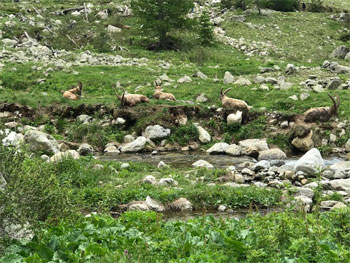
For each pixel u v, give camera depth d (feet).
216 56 130.72
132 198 42.22
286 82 95.04
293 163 61.52
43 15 166.61
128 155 70.85
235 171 55.21
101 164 55.83
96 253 22.58
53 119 82.28
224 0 203.41
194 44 143.74
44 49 126.52
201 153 72.64
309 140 72.84
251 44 153.89
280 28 175.83
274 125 77.71
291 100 83.20
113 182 47.34
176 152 73.72
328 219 27.71
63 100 85.46
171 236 25.75
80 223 27.02
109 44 137.28
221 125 79.61
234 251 23.03
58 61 113.50
